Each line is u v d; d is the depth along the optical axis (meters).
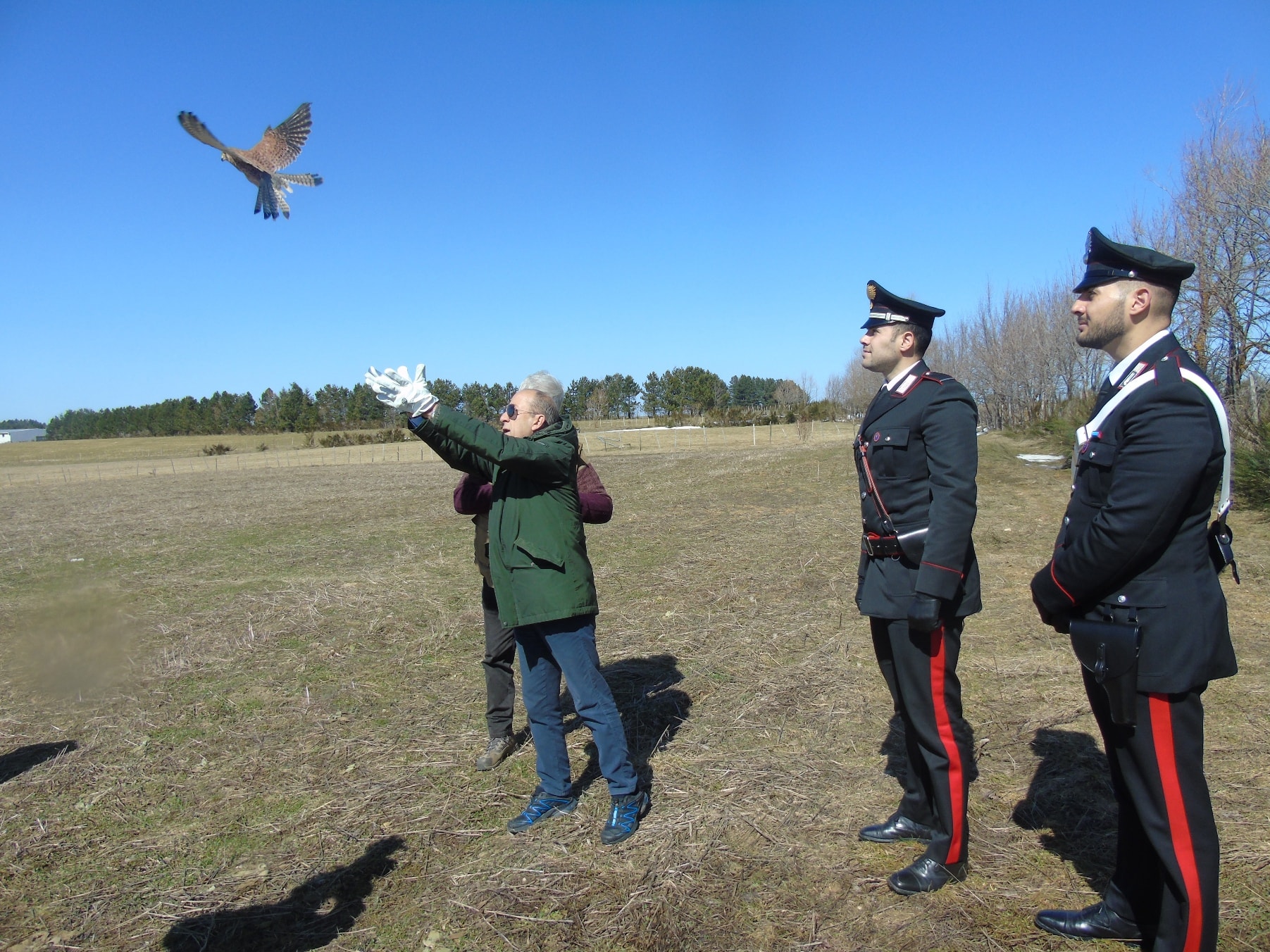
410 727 4.56
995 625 5.94
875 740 4.10
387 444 57.56
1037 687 4.67
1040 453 20.73
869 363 3.00
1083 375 28.38
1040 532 9.78
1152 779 2.27
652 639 5.97
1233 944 2.48
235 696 5.09
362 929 2.83
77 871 3.23
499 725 4.10
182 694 5.18
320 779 3.95
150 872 3.22
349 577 8.87
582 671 3.34
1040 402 31.95
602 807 3.59
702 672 5.20
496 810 3.62
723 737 4.22
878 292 2.94
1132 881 2.52
